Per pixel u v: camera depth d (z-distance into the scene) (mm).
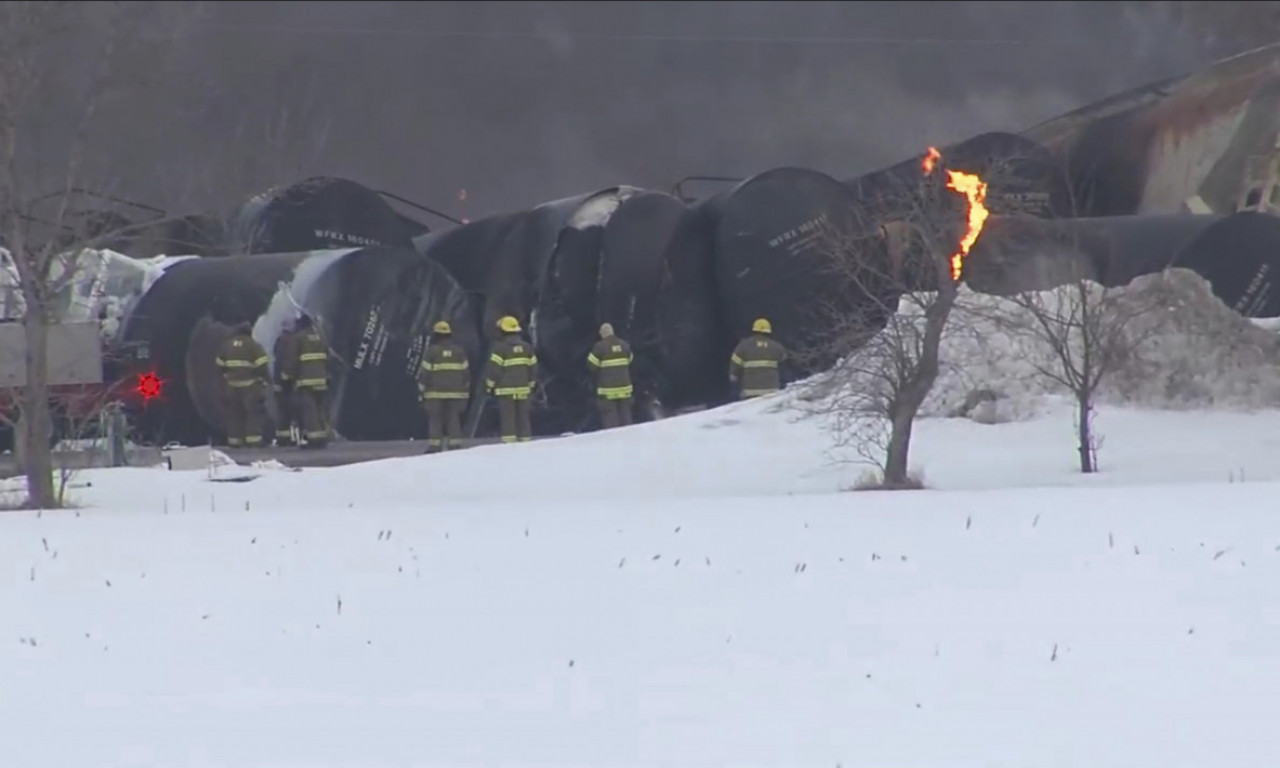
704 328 118625
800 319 114438
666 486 86125
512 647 41469
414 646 41750
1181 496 68062
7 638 43312
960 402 97688
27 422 76375
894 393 82625
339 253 116250
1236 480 80625
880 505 66562
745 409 100438
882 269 105062
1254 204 125000
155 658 40938
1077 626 42750
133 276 119500
